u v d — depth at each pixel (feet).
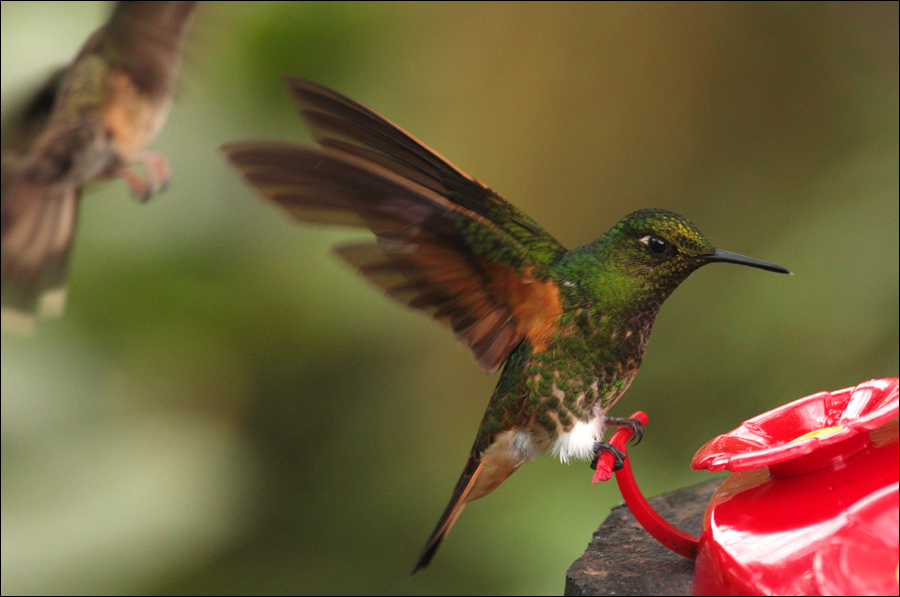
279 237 31.58
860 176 33.65
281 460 32.55
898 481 12.08
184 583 28.89
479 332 16.58
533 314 16.47
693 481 29.07
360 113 15.08
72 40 24.26
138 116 16.80
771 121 39.34
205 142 29.86
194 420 30.91
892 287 30.66
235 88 30.22
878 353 30.07
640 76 41.29
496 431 17.19
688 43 41.09
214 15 17.72
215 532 29.91
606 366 16.66
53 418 28.45
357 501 32.40
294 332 32.50
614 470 15.60
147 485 29.19
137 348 29.91
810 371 30.45
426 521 31.68
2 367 28.09
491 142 40.55
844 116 37.52
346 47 33.32
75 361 29.01
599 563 15.33
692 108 40.86
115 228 29.45
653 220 16.22
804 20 39.86
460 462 34.22
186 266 30.40
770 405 30.30
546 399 16.66
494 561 28.43
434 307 16.06
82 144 16.10
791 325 31.17
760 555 11.89
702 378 31.35
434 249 15.26
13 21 23.79
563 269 16.57
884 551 11.30
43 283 15.78
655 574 14.79
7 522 27.35
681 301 32.86
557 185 41.19
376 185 14.25
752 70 40.47
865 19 39.09
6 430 27.78
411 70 37.50
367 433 33.99
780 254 32.86
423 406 34.96
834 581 11.07
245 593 29.30
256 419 32.73
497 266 15.89
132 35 17.07
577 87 41.24
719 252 16.02
